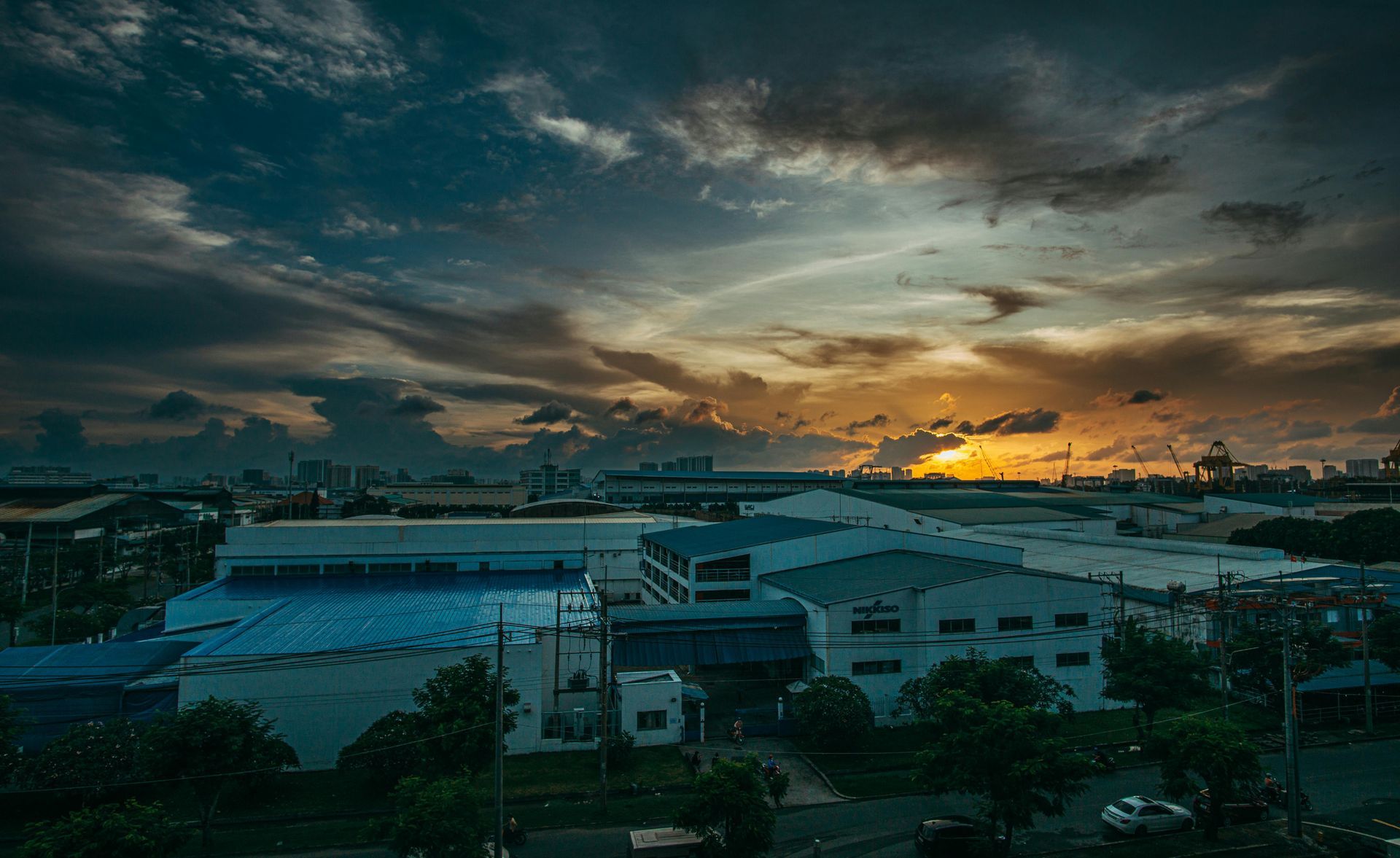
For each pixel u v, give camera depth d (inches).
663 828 1450.5
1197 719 1392.7
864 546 2994.6
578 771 1771.7
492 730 1518.2
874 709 2174.0
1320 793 1612.9
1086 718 2197.3
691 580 2800.2
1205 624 2325.3
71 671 1998.0
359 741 1667.1
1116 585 2586.1
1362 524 4077.3
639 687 1980.8
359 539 3255.4
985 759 1218.6
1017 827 1301.7
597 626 2219.5
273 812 1537.9
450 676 1621.6
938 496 5467.5
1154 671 1908.2
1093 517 5216.5
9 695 1582.2
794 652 2310.5
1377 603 2154.3
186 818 1499.8
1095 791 1660.9
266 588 2935.5
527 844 1400.1
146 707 1879.9
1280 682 2078.0
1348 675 2202.3
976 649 2175.2
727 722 2143.2
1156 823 1419.8
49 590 4365.2
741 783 1175.0
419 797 1155.9
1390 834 1378.0
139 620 3321.9
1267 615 2166.6
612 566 3838.6
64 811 1467.8
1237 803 1476.4
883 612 2215.8
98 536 6210.6
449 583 3016.7
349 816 1528.1
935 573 2464.3
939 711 1318.9
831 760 1868.8
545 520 4013.3
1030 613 2281.0
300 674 1823.3
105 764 1456.7
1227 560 2989.7
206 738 1397.6
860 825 1497.3
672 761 1844.2
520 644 1910.7
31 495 7672.2
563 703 2085.4
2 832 1390.3
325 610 2410.2
